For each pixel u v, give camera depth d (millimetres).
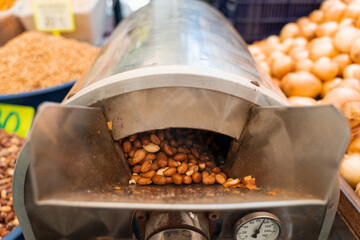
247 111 448
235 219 458
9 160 758
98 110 430
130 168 506
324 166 331
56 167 339
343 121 311
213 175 491
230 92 431
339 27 902
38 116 313
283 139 390
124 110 442
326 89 794
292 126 375
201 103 437
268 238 469
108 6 1869
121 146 497
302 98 769
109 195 381
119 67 492
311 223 467
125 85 425
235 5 1156
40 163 316
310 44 923
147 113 443
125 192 415
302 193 351
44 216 457
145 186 472
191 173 489
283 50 1015
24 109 879
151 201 361
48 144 328
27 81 937
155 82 422
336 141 318
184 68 427
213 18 789
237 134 466
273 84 556
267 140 416
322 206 451
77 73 1008
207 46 557
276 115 400
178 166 494
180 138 566
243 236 463
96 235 472
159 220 424
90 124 406
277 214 456
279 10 1149
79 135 383
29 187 436
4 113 896
